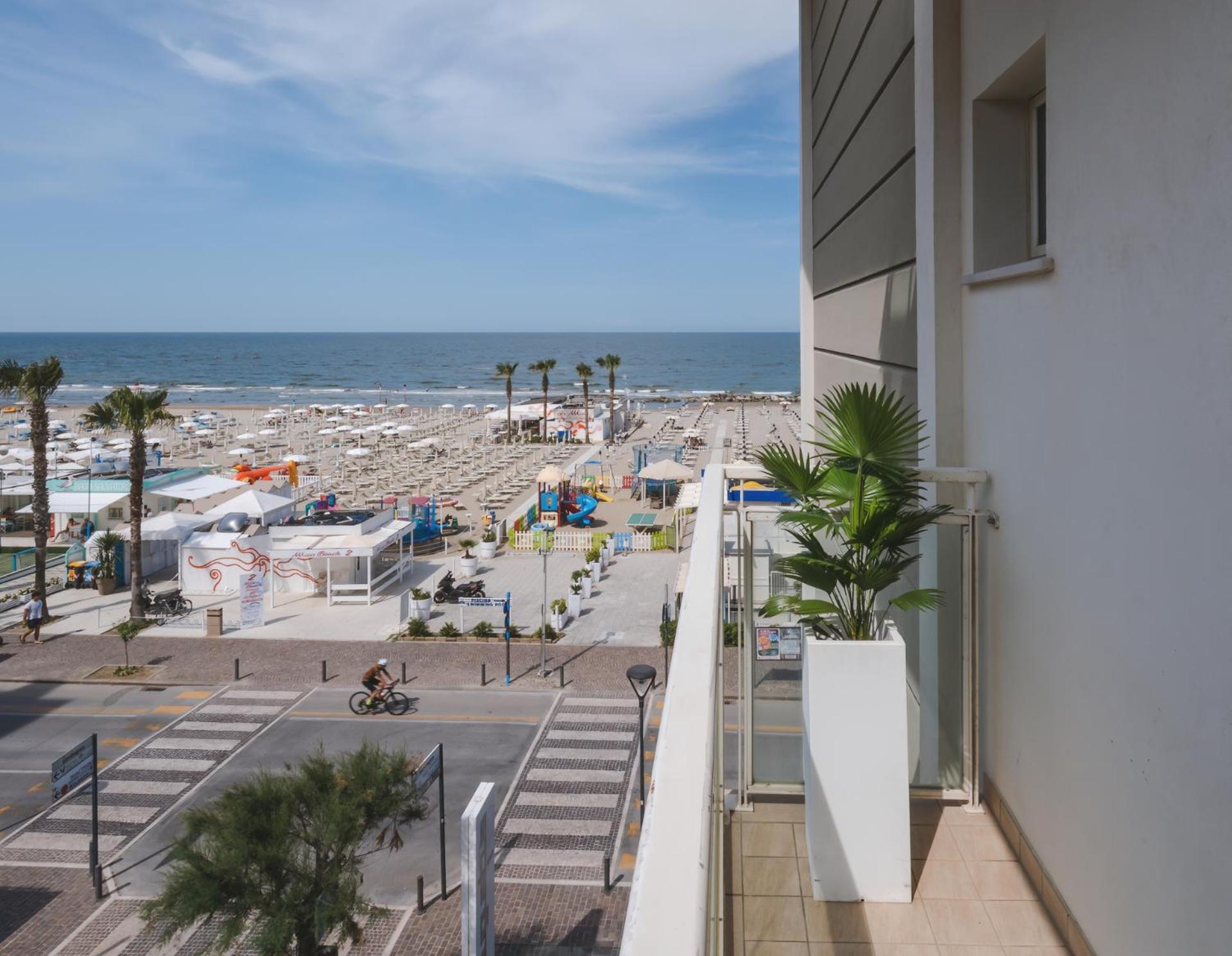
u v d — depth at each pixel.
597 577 33.03
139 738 19.27
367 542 30.81
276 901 10.05
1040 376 3.34
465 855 8.66
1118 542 2.67
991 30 3.93
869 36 7.02
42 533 28.20
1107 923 2.79
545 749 18.36
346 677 22.86
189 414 97.31
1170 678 2.36
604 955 11.97
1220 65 2.06
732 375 186.50
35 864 14.31
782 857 3.71
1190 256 2.23
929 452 4.59
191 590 31.80
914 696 5.07
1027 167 4.25
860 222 7.64
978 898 3.41
